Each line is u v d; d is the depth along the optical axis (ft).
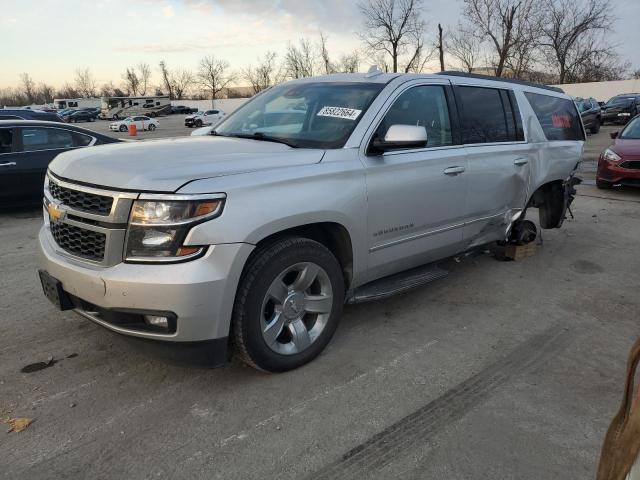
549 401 9.90
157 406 9.57
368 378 10.59
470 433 8.89
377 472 7.97
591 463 8.21
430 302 14.78
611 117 94.17
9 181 25.64
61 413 9.32
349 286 11.82
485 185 14.90
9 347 11.74
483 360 11.46
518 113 16.66
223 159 9.92
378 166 11.62
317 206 10.25
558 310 14.35
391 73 13.65
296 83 14.79
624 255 19.69
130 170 9.16
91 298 9.14
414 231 12.93
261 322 9.84
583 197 31.86
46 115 39.70
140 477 7.83
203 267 8.71
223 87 286.66
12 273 16.96
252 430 8.90
